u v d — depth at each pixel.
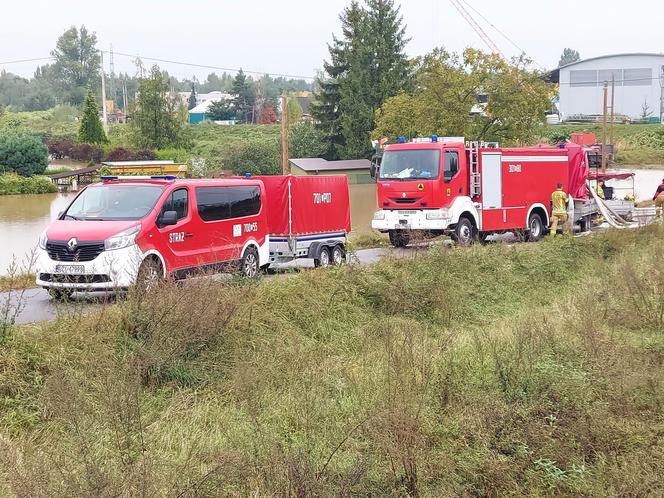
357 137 74.44
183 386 9.88
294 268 17.58
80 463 6.86
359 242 26.17
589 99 109.31
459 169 23.59
